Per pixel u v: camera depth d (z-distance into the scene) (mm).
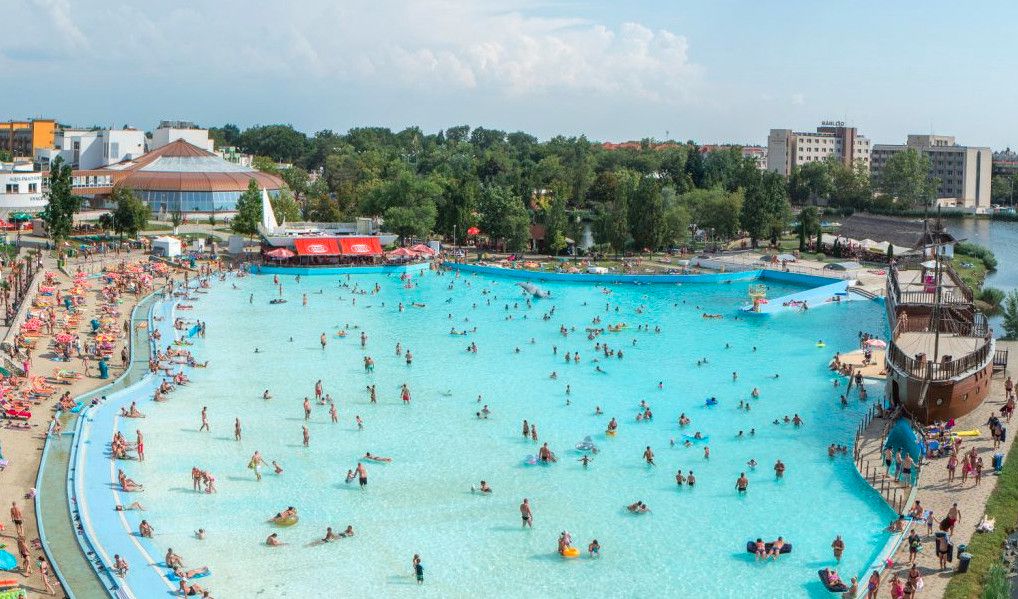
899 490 61469
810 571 51625
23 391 77562
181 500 59938
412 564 52188
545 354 102000
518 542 55188
